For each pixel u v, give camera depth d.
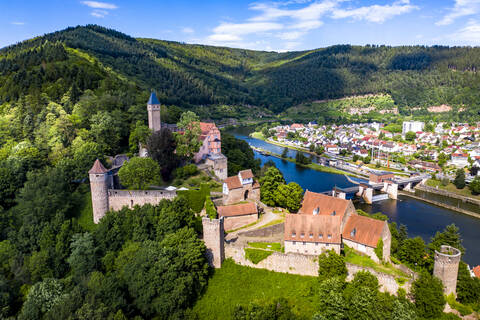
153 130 167.00
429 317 82.38
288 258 96.62
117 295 85.69
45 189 118.19
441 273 86.94
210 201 116.25
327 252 95.62
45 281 91.94
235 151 193.12
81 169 134.25
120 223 108.25
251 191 133.00
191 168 146.25
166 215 105.88
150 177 125.69
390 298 83.88
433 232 167.00
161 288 86.88
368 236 98.69
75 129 162.25
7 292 93.38
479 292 89.38
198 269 94.12
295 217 100.69
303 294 90.31
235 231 111.38
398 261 102.69
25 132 167.12
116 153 166.00
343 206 109.75
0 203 126.56
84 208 124.19
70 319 77.44
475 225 176.00
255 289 93.88
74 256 99.69
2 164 136.62
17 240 110.75
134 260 92.44
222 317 88.00
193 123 161.88
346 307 82.00
